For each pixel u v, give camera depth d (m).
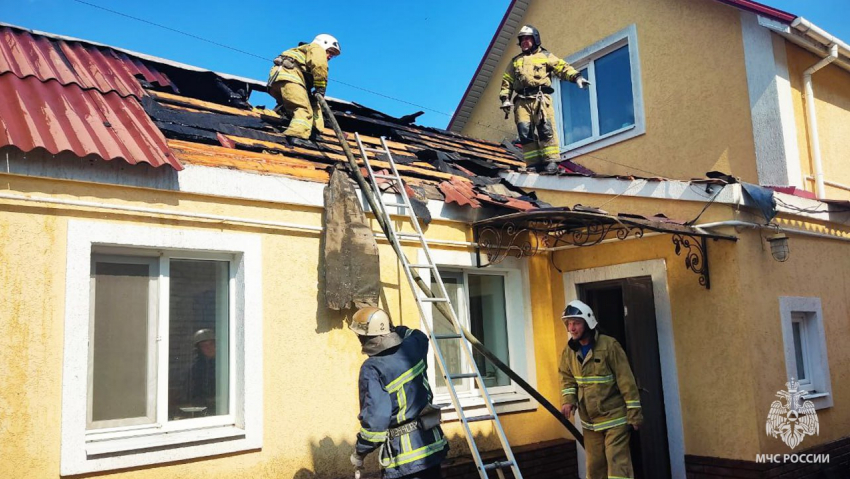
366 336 4.57
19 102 4.92
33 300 4.30
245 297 5.17
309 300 5.52
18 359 4.20
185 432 4.89
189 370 5.12
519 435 6.91
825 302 7.33
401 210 6.27
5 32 6.66
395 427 4.43
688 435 6.51
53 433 4.26
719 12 9.40
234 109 7.32
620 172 10.53
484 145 10.43
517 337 7.27
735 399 6.21
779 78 8.73
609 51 10.98
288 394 5.28
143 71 7.49
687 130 9.66
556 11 11.81
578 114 11.50
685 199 6.68
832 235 7.61
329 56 7.64
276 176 5.46
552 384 7.36
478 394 6.88
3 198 4.25
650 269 6.93
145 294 5.02
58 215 4.47
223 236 5.14
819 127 9.25
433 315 6.64
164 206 4.89
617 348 5.58
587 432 5.76
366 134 8.86
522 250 7.32
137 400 4.87
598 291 7.62
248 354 5.11
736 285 6.30
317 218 5.71
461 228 6.77
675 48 9.91
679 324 6.67
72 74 6.02
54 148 4.37
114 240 4.66
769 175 8.66
